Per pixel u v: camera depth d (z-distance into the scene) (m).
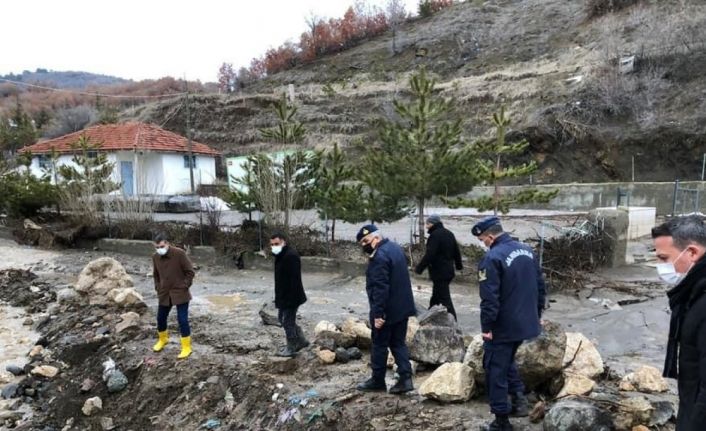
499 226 4.82
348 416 5.35
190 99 46.66
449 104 12.65
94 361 7.72
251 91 52.28
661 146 24.30
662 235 3.23
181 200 23.70
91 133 29.97
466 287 11.84
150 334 8.40
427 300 10.52
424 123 12.37
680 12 32.66
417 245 13.20
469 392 5.43
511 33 46.91
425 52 48.50
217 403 6.41
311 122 39.91
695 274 2.97
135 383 7.15
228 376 6.69
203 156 32.84
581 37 40.19
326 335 7.42
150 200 17.95
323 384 6.26
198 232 15.51
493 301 4.56
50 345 8.70
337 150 14.92
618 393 5.51
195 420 6.26
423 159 12.05
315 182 14.66
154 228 16.38
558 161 26.33
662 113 25.70
